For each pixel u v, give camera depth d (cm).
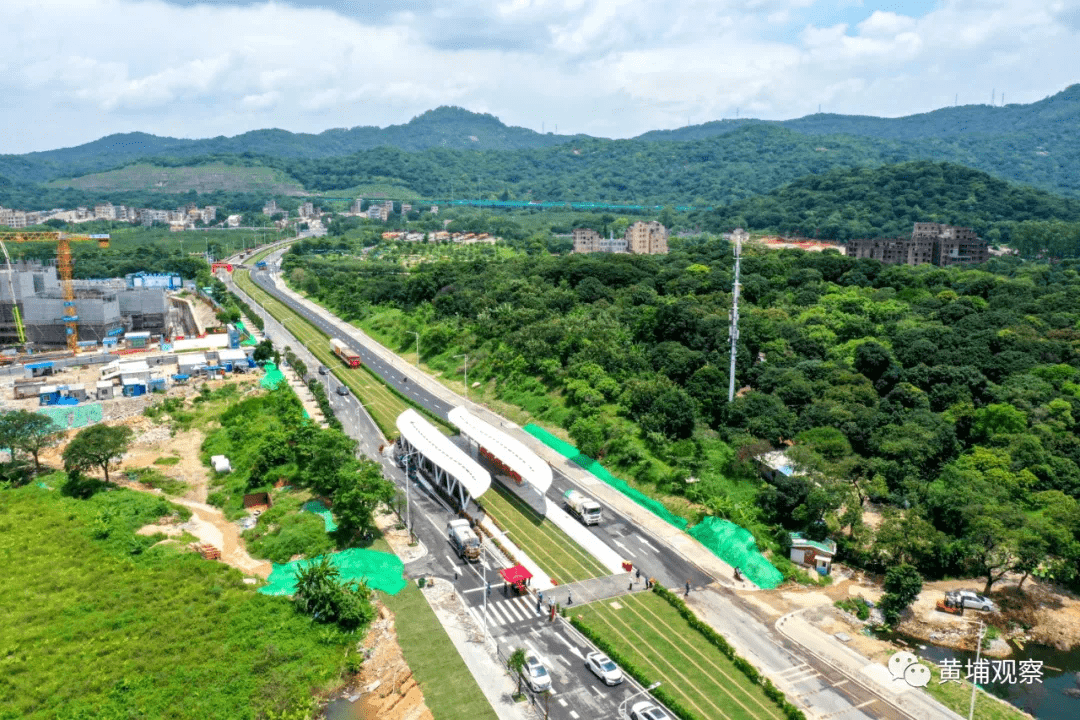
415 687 8556
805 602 10544
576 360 18525
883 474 13175
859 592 10844
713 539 12088
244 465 14762
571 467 15138
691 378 16812
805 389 16075
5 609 9888
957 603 10406
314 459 13375
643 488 13862
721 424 15600
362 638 9569
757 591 10812
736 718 8031
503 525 12706
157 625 9594
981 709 8362
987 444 14525
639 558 11681
